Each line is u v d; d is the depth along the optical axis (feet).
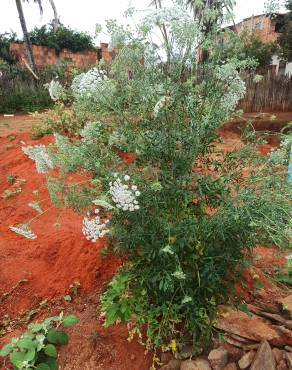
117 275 8.57
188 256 7.39
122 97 7.72
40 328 7.73
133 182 7.16
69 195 7.91
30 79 47.06
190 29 6.65
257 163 7.95
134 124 7.87
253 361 7.01
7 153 21.27
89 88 7.27
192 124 7.38
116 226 7.63
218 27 7.50
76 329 8.51
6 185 17.89
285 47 37.47
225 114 7.77
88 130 7.86
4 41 77.36
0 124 34.30
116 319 8.05
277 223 6.46
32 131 23.68
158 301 7.61
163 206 7.52
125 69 7.84
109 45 7.68
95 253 10.37
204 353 7.54
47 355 7.50
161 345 7.48
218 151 8.32
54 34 78.23
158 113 7.16
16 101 44.04
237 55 8.09
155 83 7.55
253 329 7.60
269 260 10.41
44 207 14.75
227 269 7.80
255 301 8.76
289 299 8.50
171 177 7.43
